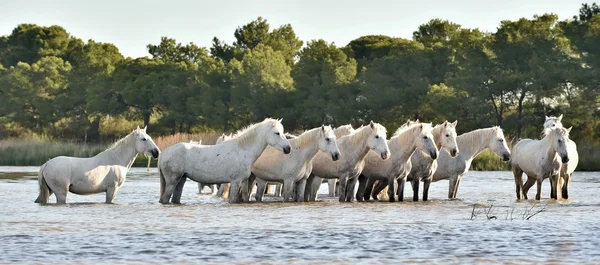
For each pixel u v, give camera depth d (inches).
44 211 904.9
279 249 636.7
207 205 993.5
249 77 3823.8
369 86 3440.0
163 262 583.5
